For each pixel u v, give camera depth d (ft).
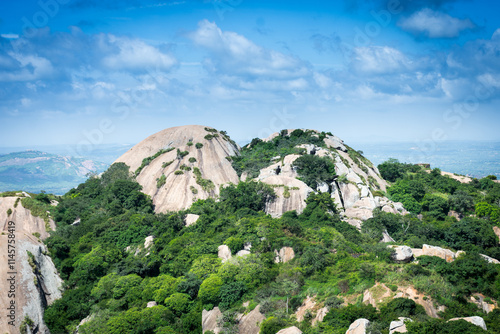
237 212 319.06
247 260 240.53
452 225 314.55
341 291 205.26
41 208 334.44
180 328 212.64
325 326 176.86
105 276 256.73
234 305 215.72
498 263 210.59
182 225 315.17
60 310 241.55
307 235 267.80
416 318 168.96
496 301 188.75
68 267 277.85
